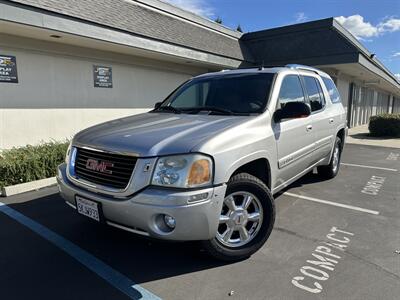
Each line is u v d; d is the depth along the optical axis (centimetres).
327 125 522
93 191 285
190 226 254
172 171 254
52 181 585
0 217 425
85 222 407
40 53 761
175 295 262
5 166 538
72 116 847
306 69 504
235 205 305
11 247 341
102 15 804
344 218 421
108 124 356
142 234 263
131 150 266
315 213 438
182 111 395
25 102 745
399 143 1240
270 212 323
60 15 675
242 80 412
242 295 261
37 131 775
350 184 590
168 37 988
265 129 337
